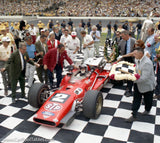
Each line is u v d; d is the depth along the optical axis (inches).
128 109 199.3
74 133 159.5
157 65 211.5
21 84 217.6
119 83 261.9
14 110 197.3
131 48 221.3
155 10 1401.3
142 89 162.9
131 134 159.2
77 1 1840.6
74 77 206.5
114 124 172.9
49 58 227.0
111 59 263.3
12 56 197.2
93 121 177.2
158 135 158.4
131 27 556.7
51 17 1491.1
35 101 183.9
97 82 219.1
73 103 169.6
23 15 1601.9
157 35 207.0
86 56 316.8
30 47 251.1
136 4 1601.9
